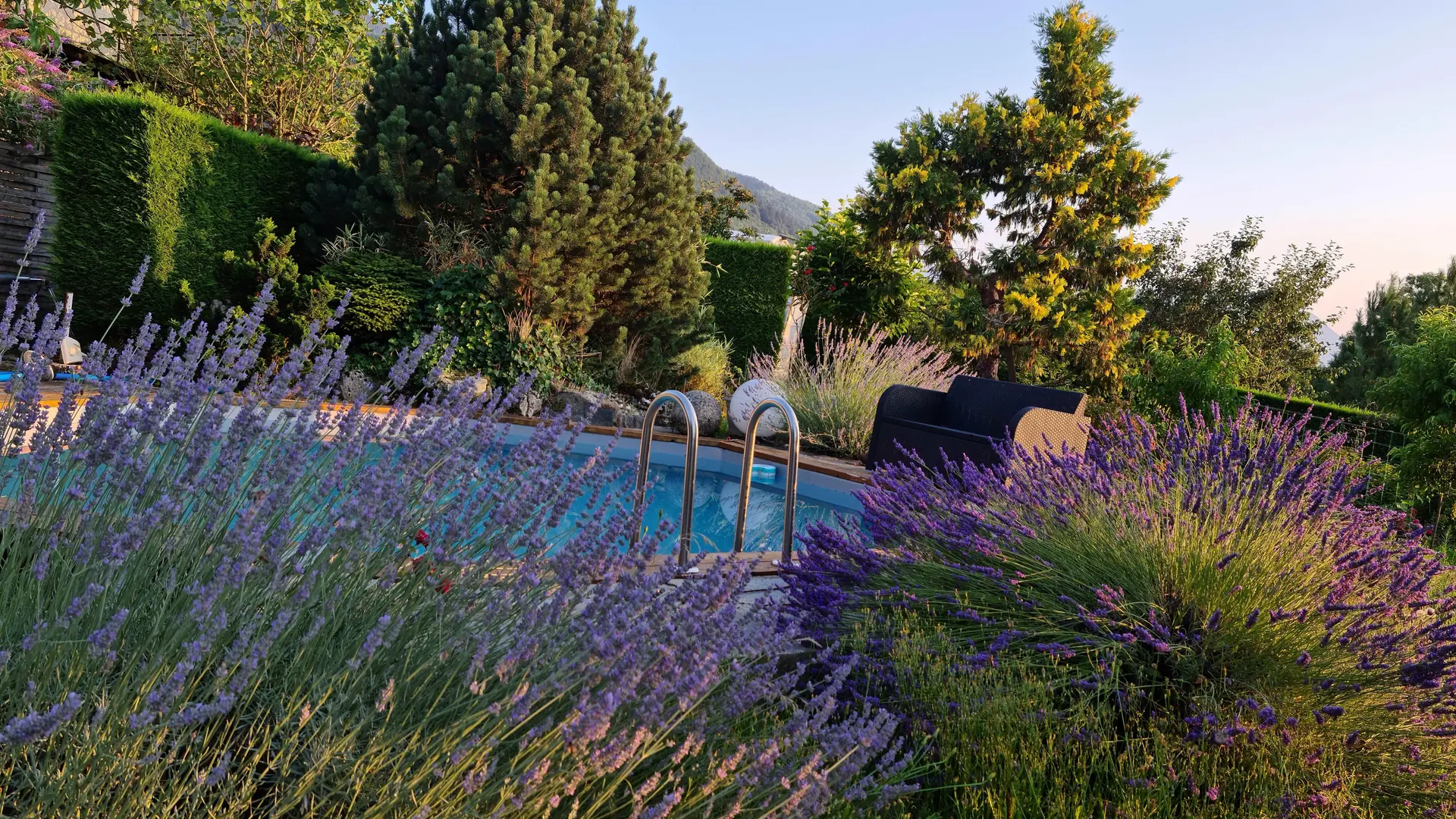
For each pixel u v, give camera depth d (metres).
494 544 1.79
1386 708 2.00
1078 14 13.88
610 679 1.29
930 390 6.66
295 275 8.57
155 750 1.09
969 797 1.91
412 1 11.70
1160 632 2.28
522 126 9.23
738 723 1.80
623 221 10.12
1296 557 2.39
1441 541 4.71
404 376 2.18
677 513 6.32
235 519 1.60
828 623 2.67
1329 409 9.35
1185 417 3.14
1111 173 13.56
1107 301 13.35
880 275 13.81
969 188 13.70
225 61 11.91
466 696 1.43
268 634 1.13
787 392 9.76
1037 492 2.96
